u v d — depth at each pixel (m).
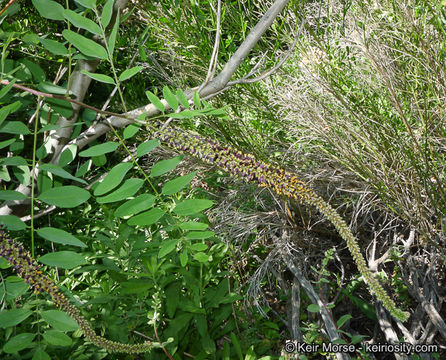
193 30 2.52
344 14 2.67
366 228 2.72
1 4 1.55
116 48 3.05
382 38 2.54
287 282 2.62
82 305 1.99
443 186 2.36
